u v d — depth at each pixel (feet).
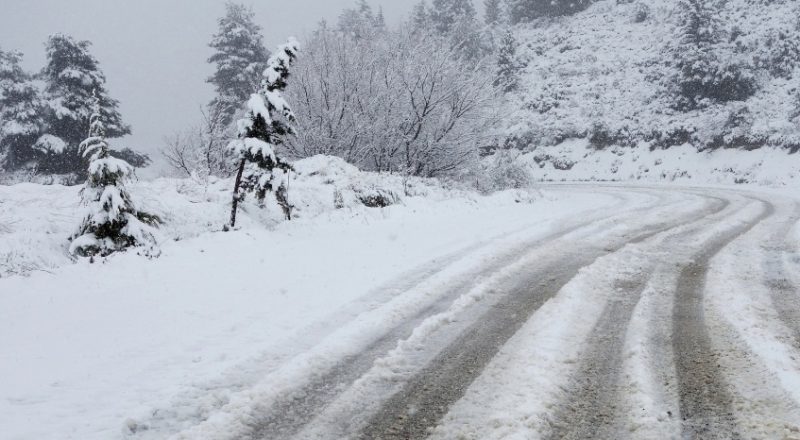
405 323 18.76
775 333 15.99
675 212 48.06
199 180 45.68
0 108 99.25
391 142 61.98
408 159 63.52
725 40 115.65
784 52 114.11
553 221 43.34
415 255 30.89
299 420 11.98
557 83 153.38
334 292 23.27
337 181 51.31
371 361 15.39
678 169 104.06
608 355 14.97
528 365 14.30
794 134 93.66
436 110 61.16
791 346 14.83
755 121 101.76
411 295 22.00
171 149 55.11
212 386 14.05
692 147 108.27
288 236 37.86
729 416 11.09
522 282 23.94
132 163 102.42
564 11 204.23
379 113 61.26
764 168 90.43
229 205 40.65
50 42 94.94
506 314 19.29
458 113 61.46
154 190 40.06
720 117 105.91
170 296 23.02
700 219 42.88
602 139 126.62
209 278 26.12
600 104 136.77
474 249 31.81
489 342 16.44
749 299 19.77
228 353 16.39
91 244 28.60
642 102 128.67
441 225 42.78
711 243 32.07
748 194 65.46
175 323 19.43
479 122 65.05
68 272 26.00
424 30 67.15
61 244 29.60
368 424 11.62
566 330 17.08
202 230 35.58
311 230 40.40
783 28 118.62
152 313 20.63
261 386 13.65
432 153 63.87
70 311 20.84
